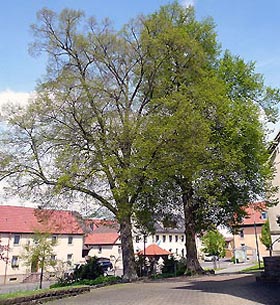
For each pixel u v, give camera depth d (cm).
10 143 2162
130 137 1948
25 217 5212
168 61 2391
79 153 2066
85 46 2284
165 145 1933
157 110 2153
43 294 1160
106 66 2336
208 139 2128
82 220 2438
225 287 1354
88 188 2125
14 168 2144
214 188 2441
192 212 2614
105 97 2164
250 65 2772
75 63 2317
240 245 6769
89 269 2438
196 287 1424
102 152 1972
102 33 2320
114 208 2178
